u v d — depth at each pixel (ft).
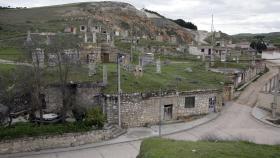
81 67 120.67
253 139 103.50
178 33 437.99
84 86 110.73
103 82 113.91
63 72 110.42
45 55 114.62
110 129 102.17
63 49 111.55
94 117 100.78
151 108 114.83
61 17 353.31
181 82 135.03
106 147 94.73
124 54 167.22
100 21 356.59
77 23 308.81
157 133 106.73
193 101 125.70
